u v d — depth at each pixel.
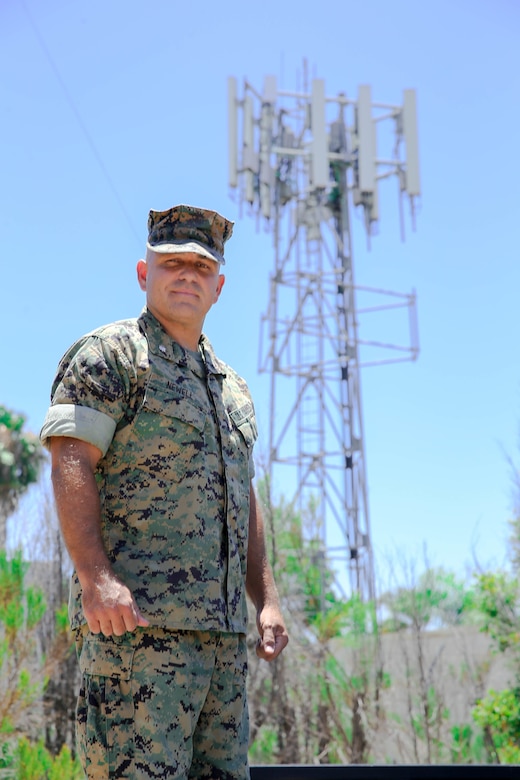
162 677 2.47
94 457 2.56
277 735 8.48
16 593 7.70
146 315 2.85
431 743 8.72
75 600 2.63
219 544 2.68
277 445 15.48
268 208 16.31
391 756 8.80
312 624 9.22
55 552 8.42
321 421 15.90
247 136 16.09
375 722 8.72
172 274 2.84
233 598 2.68
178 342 2.85
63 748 6.87
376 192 16.75
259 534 3.15
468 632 10.02
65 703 7.72
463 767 4.29
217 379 2.95
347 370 16.33
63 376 2.69
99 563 2.42
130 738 2.43
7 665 7.43
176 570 2.55
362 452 15.54
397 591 9.77
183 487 2.63
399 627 9.69
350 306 16.75
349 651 9.37
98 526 2.48
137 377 2.66
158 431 2.64
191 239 2.90
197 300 2.85
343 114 17.47
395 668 9.41
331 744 8.62
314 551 9.92
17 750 7.03
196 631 2.58
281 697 8.58
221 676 2.67
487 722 8.84
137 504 2.59
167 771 2.42
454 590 10.27
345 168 17.28
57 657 7.59
